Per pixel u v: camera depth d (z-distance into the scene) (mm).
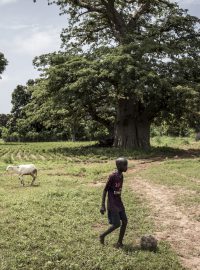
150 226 11742
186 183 18172
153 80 33844
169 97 36875
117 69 34750
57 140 90250
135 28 42469
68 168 25359
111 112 43875
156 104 38500
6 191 16953
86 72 35312
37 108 47312
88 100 39469
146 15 43844
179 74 36875
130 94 37625
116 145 40062
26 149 50656
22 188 17875
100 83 37969
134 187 17734
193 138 60156
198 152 35781
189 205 14195
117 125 40031
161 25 41094
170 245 10305
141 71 33750
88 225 11523
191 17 40156
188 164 25141
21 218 11914
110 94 39938
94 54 39219
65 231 10789
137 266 8805
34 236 10281
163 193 16344
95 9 41969
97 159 31609
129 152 34906
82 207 13453
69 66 37531
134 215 12867
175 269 8867
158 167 24297
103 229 11336
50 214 12539
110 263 8844
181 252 10008
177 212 13469
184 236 11180
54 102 38312
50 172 23844
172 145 47062
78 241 10125
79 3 42062
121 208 9711
